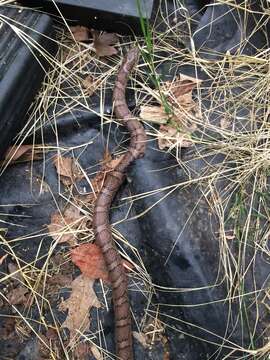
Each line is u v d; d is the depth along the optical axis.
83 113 0.80
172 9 0.87
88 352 0.69
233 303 0.69
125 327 0.68
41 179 0.77
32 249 0.73
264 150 0.76
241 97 0.80
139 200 0.74
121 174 0.74
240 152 0.76
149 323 0.71
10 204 0.76
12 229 0.74
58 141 0.79
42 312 0.71
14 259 0.73
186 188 0.74
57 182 0.77
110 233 0.72
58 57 0.83
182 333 0.70
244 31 0.85
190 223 0.71
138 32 0.84
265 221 0.74
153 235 0.71
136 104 0.80
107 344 0.70
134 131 0.76
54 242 0.73
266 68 0.82
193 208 0.73
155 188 0.73
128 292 0.71
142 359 0.69
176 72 0.82
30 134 0.78
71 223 0.74
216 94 0.81
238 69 0.83
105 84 0.82
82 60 0.83
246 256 0.72
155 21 0.86
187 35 0.86
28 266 0.72
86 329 0.70
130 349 0.68
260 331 0.69
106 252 0.71
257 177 0.75
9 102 0.73
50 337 0.70
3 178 0.77
